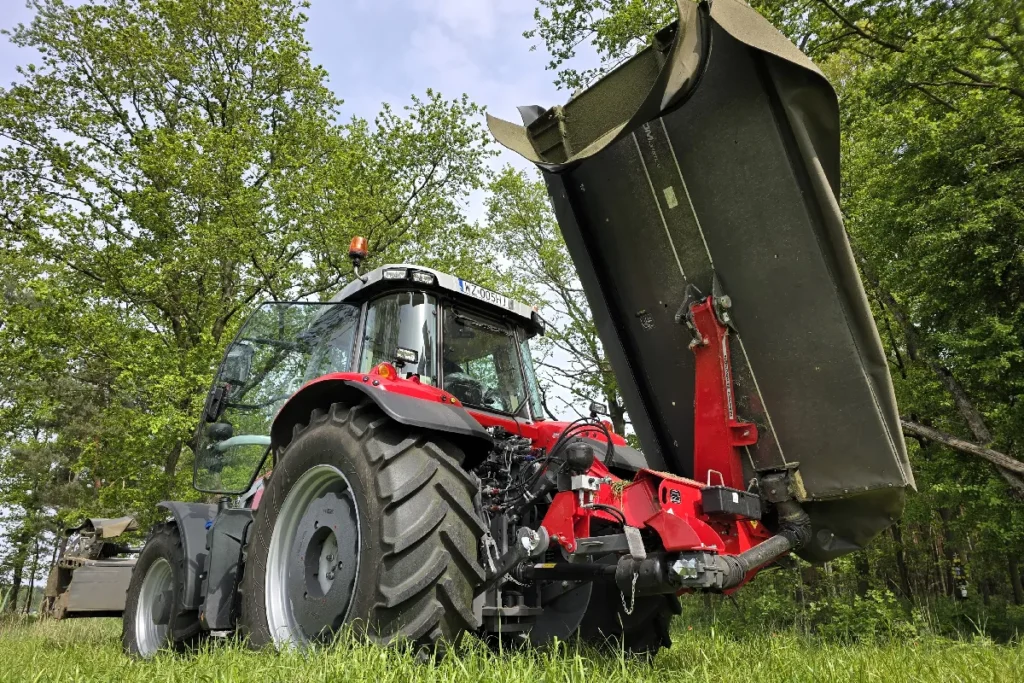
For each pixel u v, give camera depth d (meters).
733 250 3.29
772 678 2.80
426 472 3.20
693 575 2.55
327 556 3.55
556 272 19.73
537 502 3.36
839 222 2.99
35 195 15.34
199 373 13.47
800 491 3.20
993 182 9.53
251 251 14.14
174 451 14.83
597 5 12.49
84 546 8.76
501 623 3.37
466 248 17.80
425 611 2.93
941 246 9.69
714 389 3.32
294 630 3.48
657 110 2.96
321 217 14.45
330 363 4.46
